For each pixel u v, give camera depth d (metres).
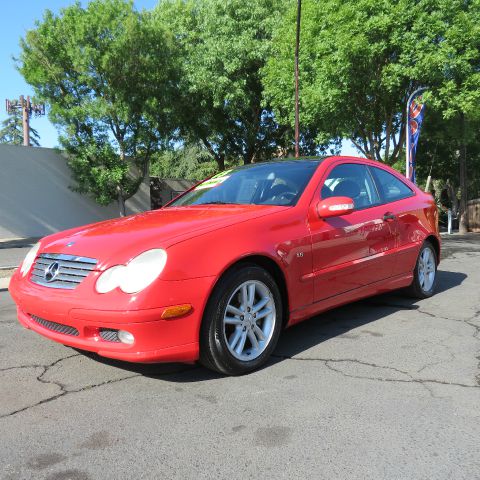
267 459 2.27
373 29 14.30
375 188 4.79
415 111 14.23
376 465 2.21
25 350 3.93
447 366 3.39
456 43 14.02
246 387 3.09
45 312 3.13
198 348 3.04
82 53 19.23
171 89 21.91
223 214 3.65
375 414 2.69
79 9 19.70
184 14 24.36
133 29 19.52
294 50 17.39
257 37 22.50
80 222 22.31
